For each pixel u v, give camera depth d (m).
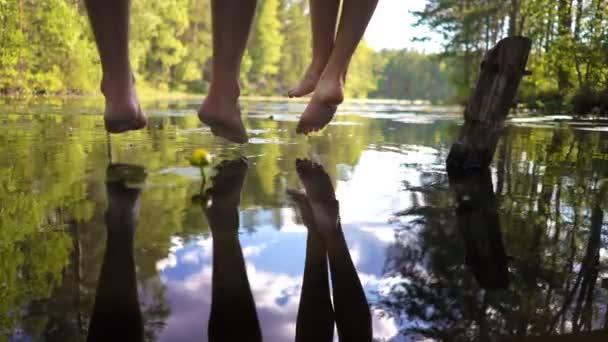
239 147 1.93
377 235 0.86
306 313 0.57
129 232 0.83
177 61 18.88
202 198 1.07
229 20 1.11
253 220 0.92
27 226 0.85
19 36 6.88
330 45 1.54
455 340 0.51
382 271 0.70
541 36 7.17
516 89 1.63
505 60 1.60
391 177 1.39
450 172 1.50
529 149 2.16
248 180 1.28
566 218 0.99
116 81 1.13
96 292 0.60
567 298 0.61
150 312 0.56
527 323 0.54
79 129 2.47
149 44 17.22
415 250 0.79
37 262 0.69
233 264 0.71
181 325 0.53
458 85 11.95
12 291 0.59
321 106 1.42
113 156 1.61
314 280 0.66
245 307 0.58
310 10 1.52
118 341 0.49
